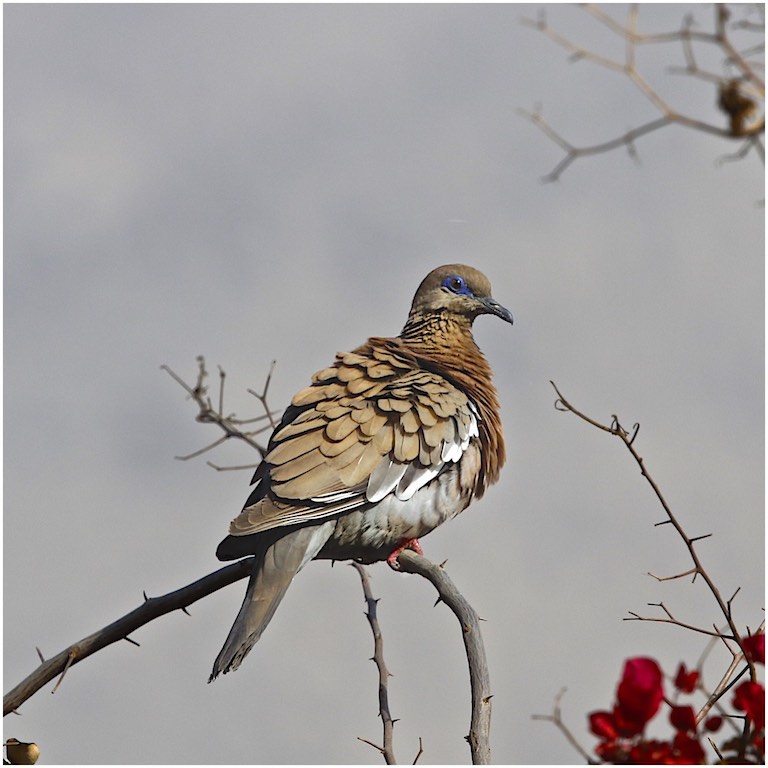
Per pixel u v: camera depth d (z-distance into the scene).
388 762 9.56
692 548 8.26
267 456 11.51
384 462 11.59
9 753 9.14
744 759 6.30
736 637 7.75
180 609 9.83
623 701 6.16
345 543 11.62
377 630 10.34
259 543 11.10
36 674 9.42
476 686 8.38
